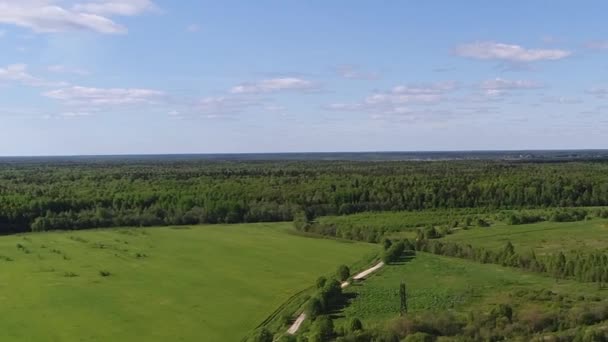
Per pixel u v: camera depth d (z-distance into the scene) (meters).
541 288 113.75
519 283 119.19
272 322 102.44
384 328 89.44
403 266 138.38
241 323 102.25
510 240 164.62
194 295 118.88
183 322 102.62
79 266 141.88
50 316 105.06
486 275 127.50
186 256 154.62
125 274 135.12
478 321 91.69
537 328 89.94
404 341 83.19
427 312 98.00
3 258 149.00
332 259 151.38
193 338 95.12
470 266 137.38
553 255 134.75
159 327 100.06
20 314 105.88
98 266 142.00
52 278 130.12
